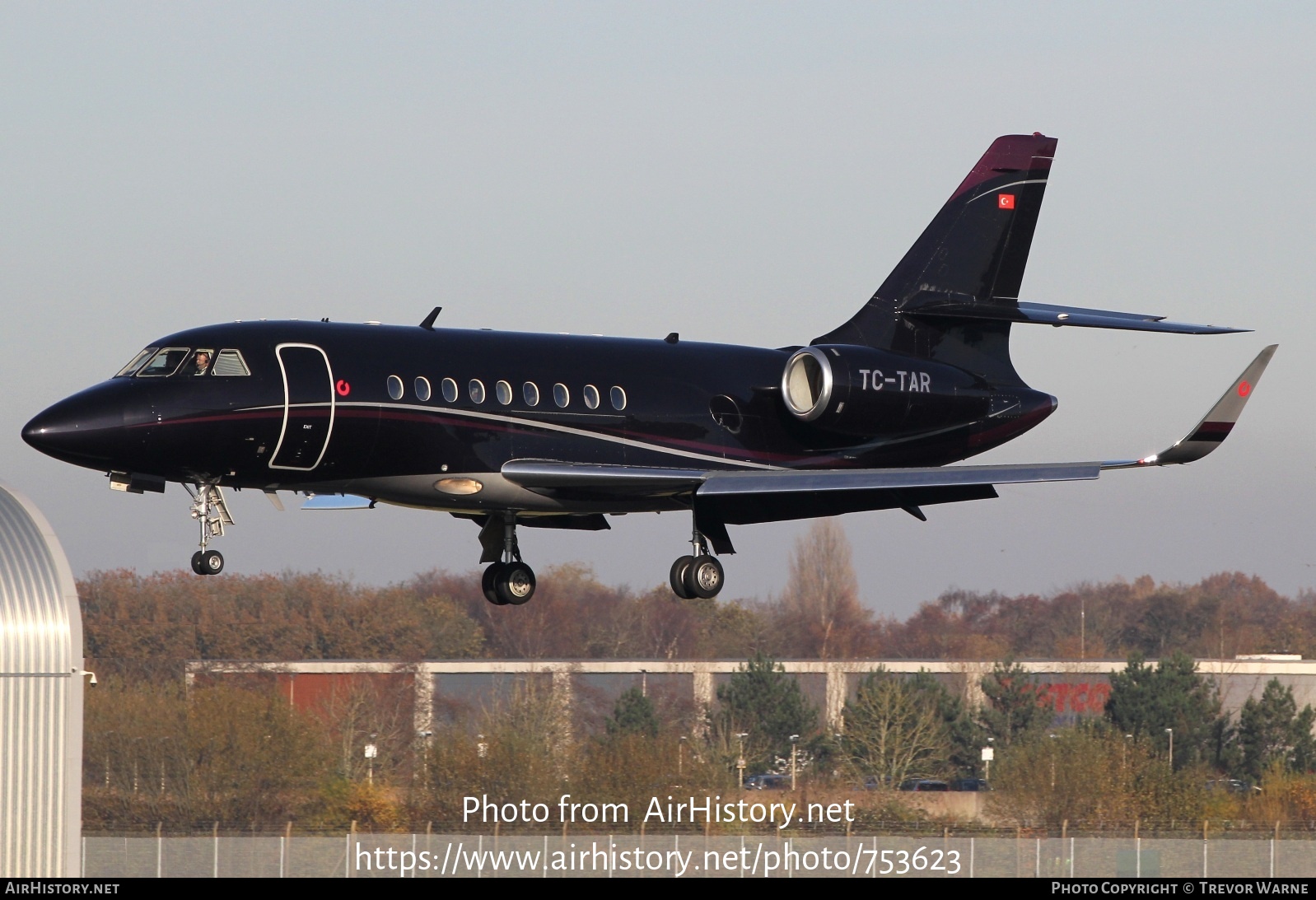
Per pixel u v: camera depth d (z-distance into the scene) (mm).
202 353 90312
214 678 157750
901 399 110000
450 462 96312
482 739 121062
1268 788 126562
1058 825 117375
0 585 79875
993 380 116000
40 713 79812
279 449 91188
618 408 102812
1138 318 109375
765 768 156500
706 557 105812
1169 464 91188
